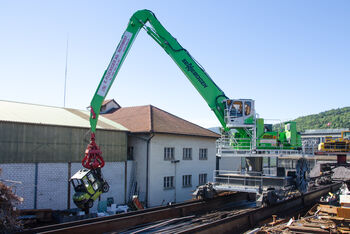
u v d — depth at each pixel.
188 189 24.42
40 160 16.44
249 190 15.33
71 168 17.70
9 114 16.58
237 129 16.52
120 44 13.73
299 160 16.55
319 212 13.54
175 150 23.45
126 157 21.12
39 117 17.67
